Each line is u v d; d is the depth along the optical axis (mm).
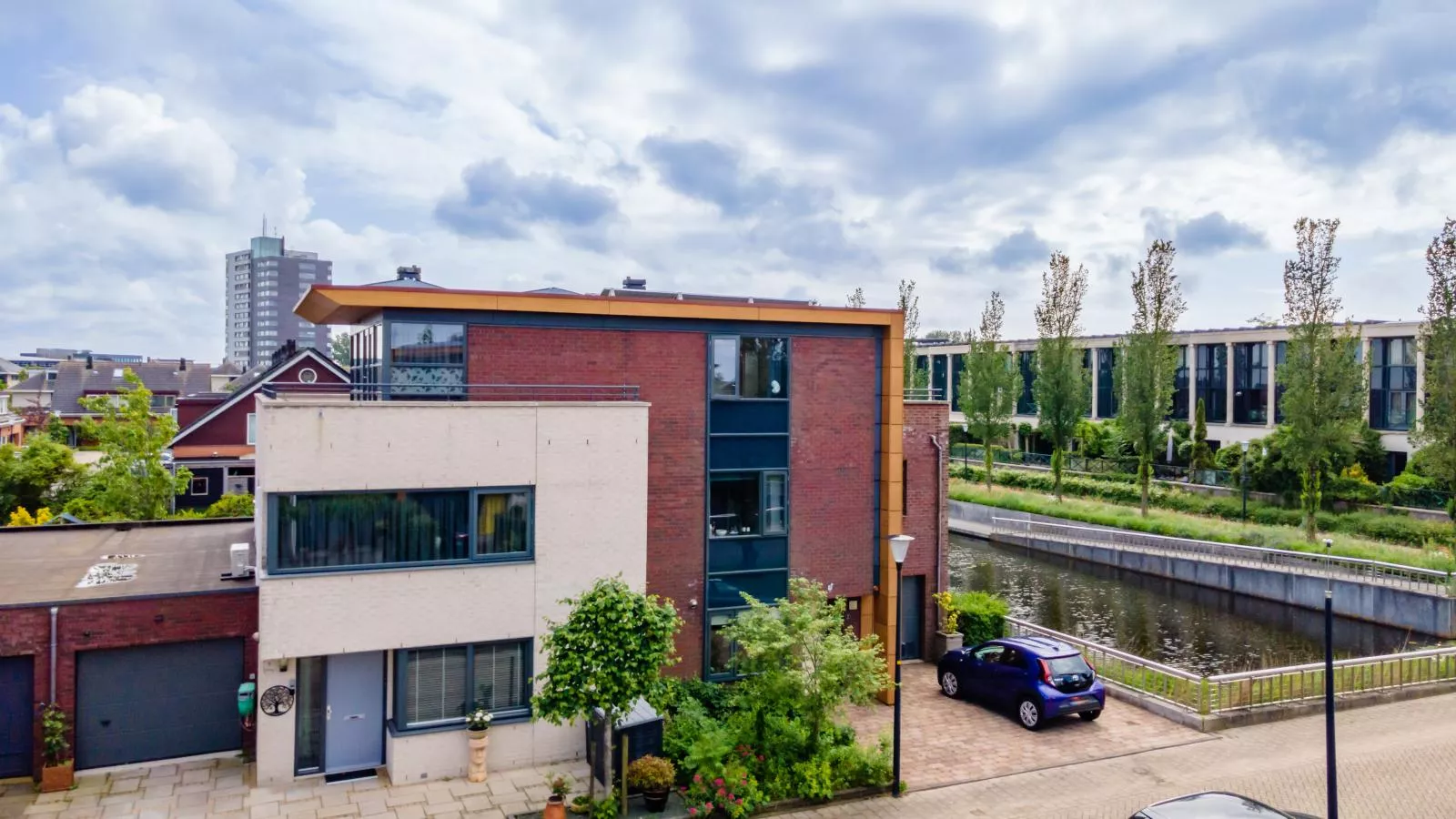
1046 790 15211
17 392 87188
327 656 15273
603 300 17531
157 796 14227
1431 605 28969
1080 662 18500
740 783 14141
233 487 39188
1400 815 14219
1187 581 37000
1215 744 17266
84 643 14953
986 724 18328
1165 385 46250
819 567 19766
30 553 19297
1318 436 37688
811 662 15125
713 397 18703
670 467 18406
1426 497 39906
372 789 14672
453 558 15484
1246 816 11039
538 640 15891
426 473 15195
